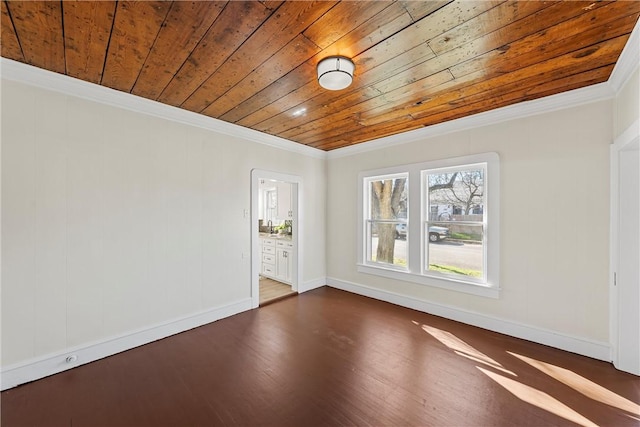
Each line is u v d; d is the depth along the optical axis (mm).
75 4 1396
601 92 2322
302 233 4426
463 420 1707
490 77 2176
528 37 1672
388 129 3512
